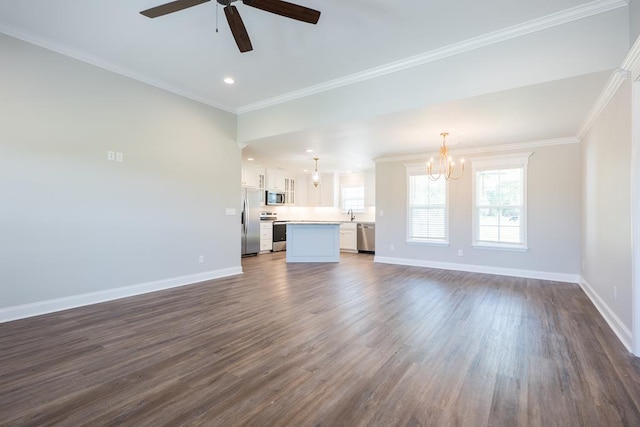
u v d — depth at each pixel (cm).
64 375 209
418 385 199
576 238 496
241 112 535
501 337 276
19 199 315
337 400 183
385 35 310
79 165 356
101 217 375
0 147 304
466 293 424
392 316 329
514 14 277
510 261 548
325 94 430
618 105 284
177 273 457
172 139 449
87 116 363
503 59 305
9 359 231
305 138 510
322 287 456
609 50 261
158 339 269
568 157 502
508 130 454
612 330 292
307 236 692
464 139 512
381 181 697
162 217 438
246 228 777
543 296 410
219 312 341
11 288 311
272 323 308
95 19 290
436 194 629
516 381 204
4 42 304
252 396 187
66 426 160
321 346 256
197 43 331
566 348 254
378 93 383
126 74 395
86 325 300
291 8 222
